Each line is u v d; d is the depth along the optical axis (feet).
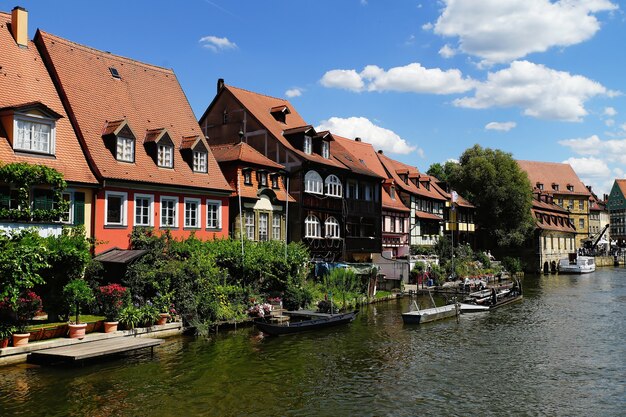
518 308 126.62
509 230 242.58
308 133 134.10
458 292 150.92
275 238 120.78
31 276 60.54
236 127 136.46
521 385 62.08
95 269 76.23
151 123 101.14
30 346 60.44
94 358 64.39
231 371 62.90
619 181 469.57
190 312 81.00
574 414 52.95
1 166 68.44
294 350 75.00
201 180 101.91
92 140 87.61
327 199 136.56
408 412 52.24
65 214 73.15
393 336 87.92
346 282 121.19
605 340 87.76
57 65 91.61
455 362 71.82
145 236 88.38
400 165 215.10
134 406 50.60
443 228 220.02
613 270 293.64
